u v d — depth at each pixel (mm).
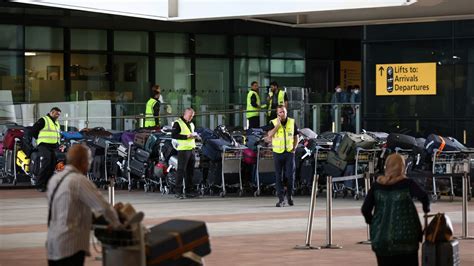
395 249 20594
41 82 77500
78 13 78500
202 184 51156
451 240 21891
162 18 38344
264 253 28781
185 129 48906
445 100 60531
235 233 33875
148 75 81875
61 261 17828
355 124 62219
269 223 37375
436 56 60656
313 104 61500
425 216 21594
